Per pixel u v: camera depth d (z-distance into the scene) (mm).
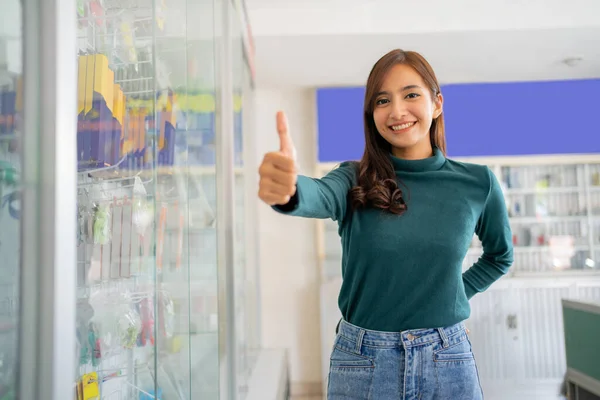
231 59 1777
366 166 1207
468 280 1472
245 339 2273
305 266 4320
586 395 2773
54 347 651
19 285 658
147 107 1184
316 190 1049
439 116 1298
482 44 3480
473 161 4129
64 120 687
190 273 1346
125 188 1133
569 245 4168
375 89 1194
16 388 646
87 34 1052
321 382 4242
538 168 4266
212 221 1576
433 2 3273
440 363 1125
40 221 661
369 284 1146
